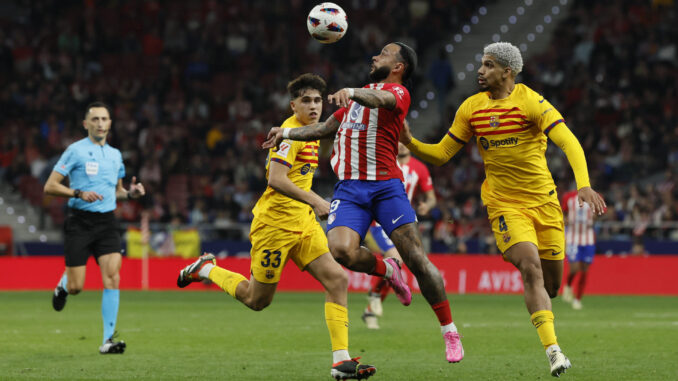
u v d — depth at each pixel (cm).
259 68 7706
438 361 2111
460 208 6122
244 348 2392
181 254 5584
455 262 5306
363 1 7956
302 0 8131
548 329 1700
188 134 7119
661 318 3528
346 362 1692
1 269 5444
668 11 7656
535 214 1822
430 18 7875
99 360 2112
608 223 5566
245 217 6122
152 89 7475
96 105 2373
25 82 7425
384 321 3325
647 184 6431
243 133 7038
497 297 4931
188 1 8056
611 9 7744
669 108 6975
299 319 3403
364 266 1741
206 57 7731
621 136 6788
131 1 8012
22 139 6956
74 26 7869
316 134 1720
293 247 1872
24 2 7994
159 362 2078
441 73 7038
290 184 1786
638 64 7288
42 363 2050
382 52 1786
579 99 7119
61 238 6412
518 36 7919
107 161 2373
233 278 1986
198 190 6462
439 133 6850
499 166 1833
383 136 1722
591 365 2031
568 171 6228
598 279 5288
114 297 2298
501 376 1848
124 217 6112
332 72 7631
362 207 1733
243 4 8150
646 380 1791
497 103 1822
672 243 5406
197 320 3347
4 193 6644
